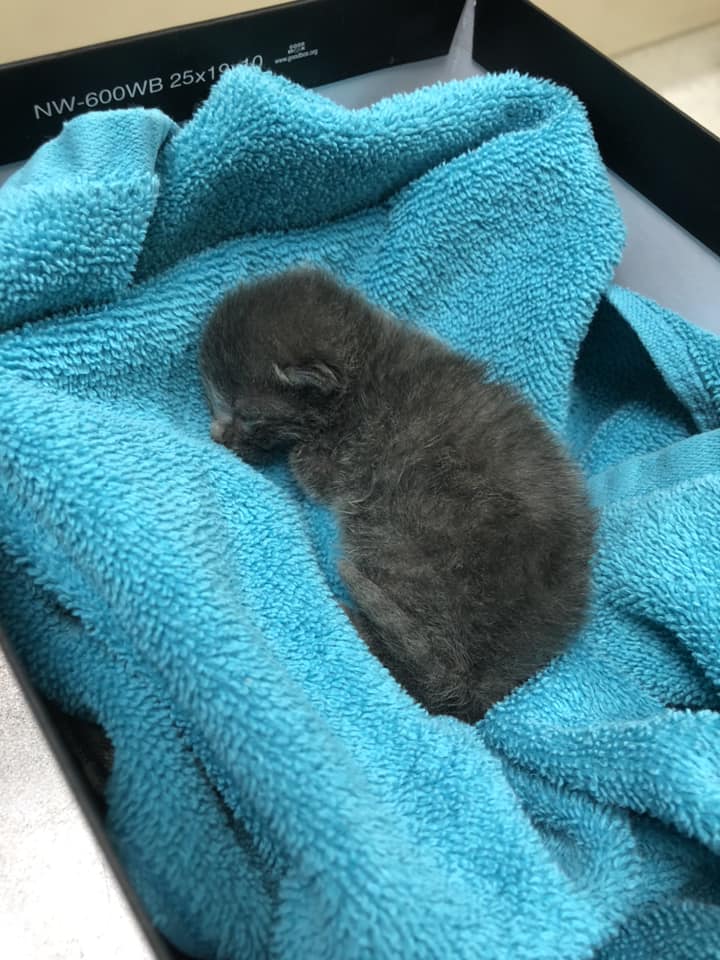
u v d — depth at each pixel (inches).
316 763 4.7
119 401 6.7
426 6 9.3
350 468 7.1
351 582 6.7
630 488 8.1
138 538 5.2
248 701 4.8
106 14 8.4
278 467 7.6
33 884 4.2
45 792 4.4
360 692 5.7
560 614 6.4
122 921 4.1
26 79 7.6
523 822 5.3
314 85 9.2
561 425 8.5
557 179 8.1
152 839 5.0
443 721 5.9
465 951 4.4
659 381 9.0
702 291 8.5
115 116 6.4
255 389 7.1
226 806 5.3
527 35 8.9
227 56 8.4
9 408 5.4
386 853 4.5
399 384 7.2
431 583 6.6
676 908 5.4
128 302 6.7
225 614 5.1
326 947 4.4
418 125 7.6
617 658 6.8
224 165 6.8
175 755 5.3
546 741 6.0
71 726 5.6
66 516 5.2
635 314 8.4
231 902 4.9
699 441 8.1
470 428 6.9
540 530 6.5
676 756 5.5
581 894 5.1
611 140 8.6
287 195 7.4
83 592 5.6
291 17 8.5
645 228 8.8
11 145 8.0
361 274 8.2
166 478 5.7
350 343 7.2
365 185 7.8
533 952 4.6
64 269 6.0
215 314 7.1
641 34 9.0
